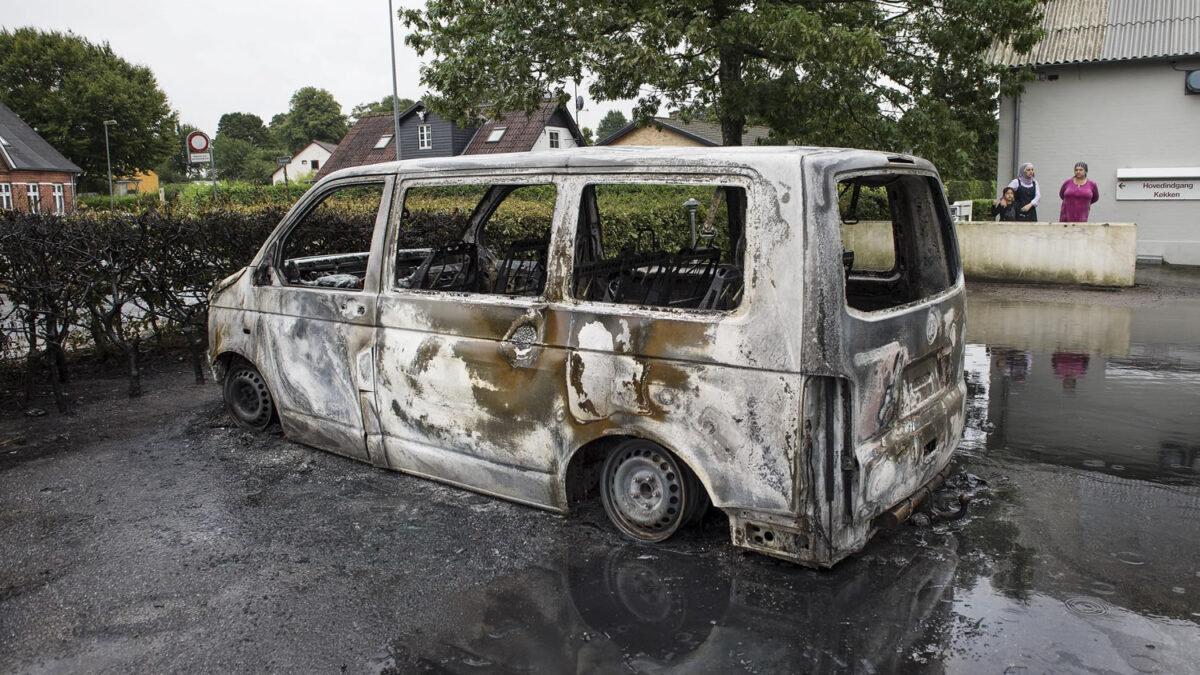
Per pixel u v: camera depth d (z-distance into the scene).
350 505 4.45
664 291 4.70
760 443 3.40
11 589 3.63
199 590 3.58
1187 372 7.33
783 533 3.48
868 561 3.72
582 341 3.84
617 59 13.66
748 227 3.41
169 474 5.00
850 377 3.27
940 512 4.13
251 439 5.59
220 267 8.26
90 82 69.50
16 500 4.65
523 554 3.86
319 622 3.31
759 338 3.36
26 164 53.81
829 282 3.25
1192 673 2.86
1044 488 4.61
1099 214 17.62
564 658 3.02
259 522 4.27
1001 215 14.30
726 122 15.84
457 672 2.96
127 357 7.74
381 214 4.64
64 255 6.66
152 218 7.66
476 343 4.21
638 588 3.52
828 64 13.64
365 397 4.77
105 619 3.36
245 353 5.45
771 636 3.12
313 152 86.31
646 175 3.70
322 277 5.38
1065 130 17.62
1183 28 16.78
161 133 74.62
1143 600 3.36
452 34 15.77
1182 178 16.77
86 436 5.81
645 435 3.72
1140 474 4.82
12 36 71.31
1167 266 16.19
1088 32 17.53
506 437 4.17
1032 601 3.35
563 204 3.95
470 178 4.29
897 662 2.94
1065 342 8.69
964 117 15.14
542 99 15.21
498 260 5.42
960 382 4.36
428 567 3.75
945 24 14.25
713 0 14.46
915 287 4.44
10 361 7.06
